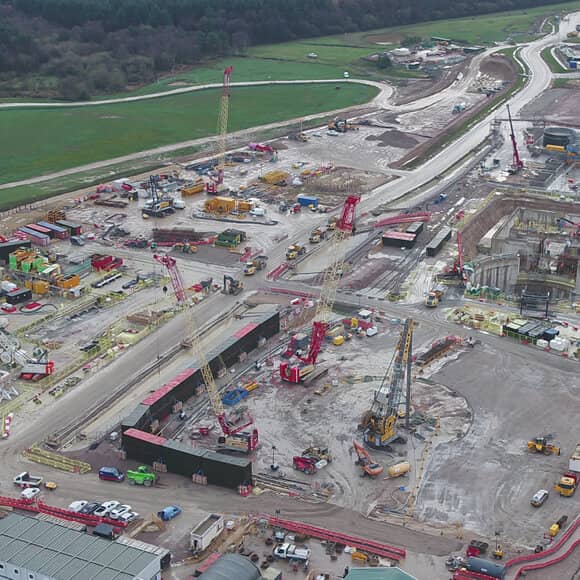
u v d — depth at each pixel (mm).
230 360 191625
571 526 137250
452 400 177500
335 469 155250
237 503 145250
